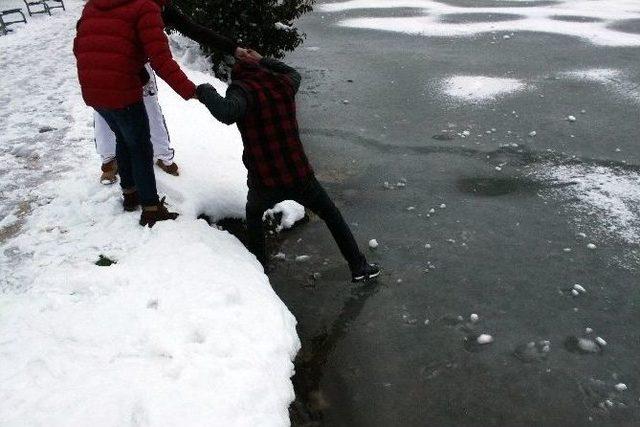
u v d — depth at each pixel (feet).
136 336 9.00
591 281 12.34
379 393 9.65
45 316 9.37
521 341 10.73
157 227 11.85
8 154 15.46
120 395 7.77
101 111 10.59
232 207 13.98
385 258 13.44
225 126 18.51
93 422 7.34
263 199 10.87
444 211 15.46
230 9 25.11
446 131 20.97
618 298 11.78
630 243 13.61
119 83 9.95
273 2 26.12
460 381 9.87
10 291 10.09
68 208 12.66
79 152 15.55
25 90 21.43
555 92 24.98
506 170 17.71
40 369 8.22
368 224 14.98
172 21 11.32
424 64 30.12
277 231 14.38
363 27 40.34
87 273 10.41
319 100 24.99
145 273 10.46
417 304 11.85
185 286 10.13
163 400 7.72
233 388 8.04
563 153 18.71
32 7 48.24
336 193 16.70
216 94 9.29
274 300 10.47
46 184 13.74
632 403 9.31
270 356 9.00
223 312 9.59
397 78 27.81
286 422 8.20
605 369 10.02
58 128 17.30
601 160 18.07
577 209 15.23
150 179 11.45
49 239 11.59
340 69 29.76
